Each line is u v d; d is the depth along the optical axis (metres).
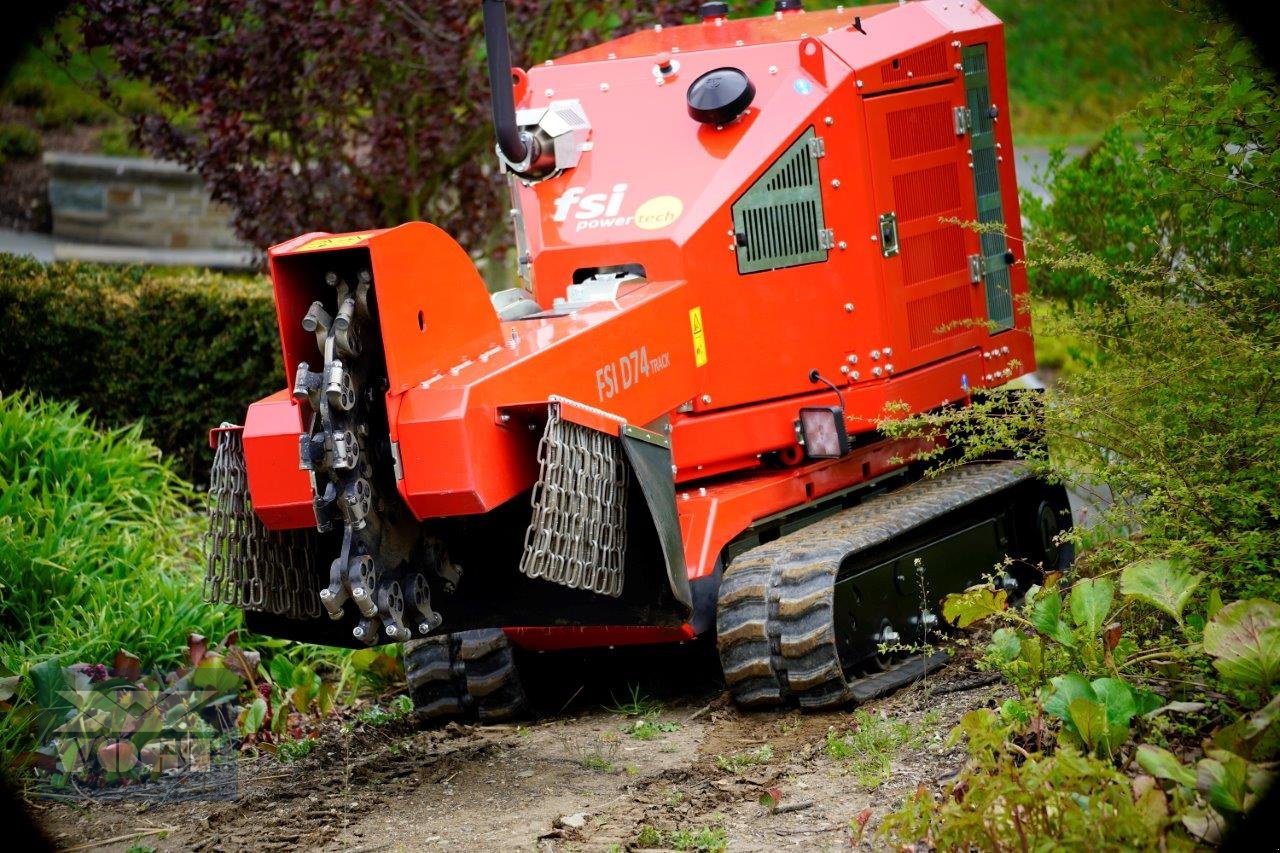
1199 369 5.92
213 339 10.44
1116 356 6.80
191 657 6.84
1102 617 5.37
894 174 7.11
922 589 6.97
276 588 5.81
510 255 13.73
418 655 6.84
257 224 10.85
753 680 6.16
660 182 6.69
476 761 6.12
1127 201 9.80
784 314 6.71
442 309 5.34
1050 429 6.23
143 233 17.70
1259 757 4.52
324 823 5.48
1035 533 8.08
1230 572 5.62
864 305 6.92
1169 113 6.55
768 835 4.92
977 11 8.00
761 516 6.65
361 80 10.44
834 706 6.11
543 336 5.72
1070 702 4.84
